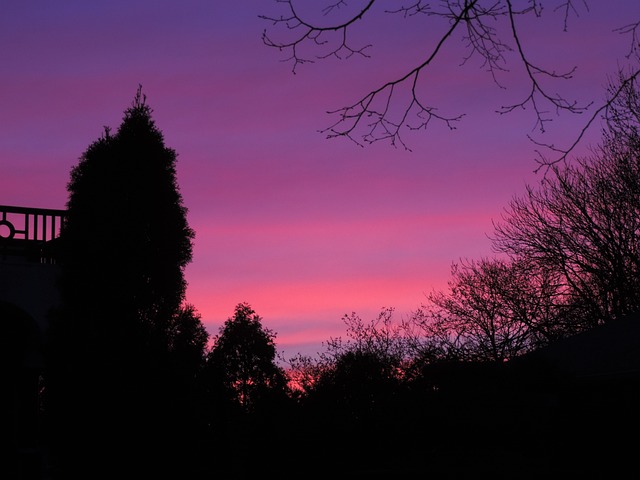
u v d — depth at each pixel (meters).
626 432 17.83
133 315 15.76
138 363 15.16
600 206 29.77
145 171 16.53
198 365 16.22
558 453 17.25
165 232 16.53
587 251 30.30
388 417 16.98
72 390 14.91
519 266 31.52
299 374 19.75
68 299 15.90
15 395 17.95
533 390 17.78
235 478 16.06
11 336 18.05
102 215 16.09
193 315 16.62
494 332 30.23
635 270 29.84
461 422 17.25
